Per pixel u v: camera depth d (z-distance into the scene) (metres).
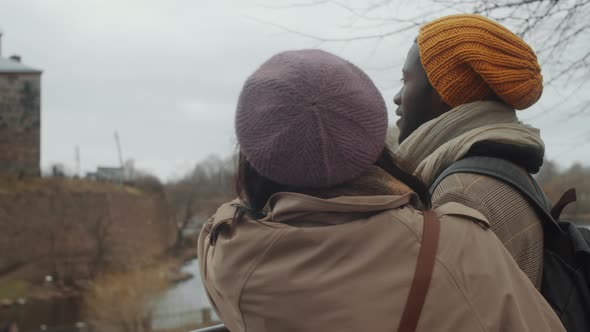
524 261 1.23
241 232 0.99
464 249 0.92
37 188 45.03
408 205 1.01
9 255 40.91
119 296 29.03
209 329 1.64
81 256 44.91
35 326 29.95
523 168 1.35
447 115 1.45
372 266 0.91
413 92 1.56
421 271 0.90
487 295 0.89
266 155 0.93
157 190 62.50
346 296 0.90
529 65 1.42
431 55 1.46
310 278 0.92
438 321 0.88
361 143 0.92
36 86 49.25
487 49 1.39
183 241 59.56
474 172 1.28
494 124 1.40
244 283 0.96
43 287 39.69
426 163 1.43
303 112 0.90
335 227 0.94
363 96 0.93
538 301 0.96
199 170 63.91
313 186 0.96
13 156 47.44
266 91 0.94
